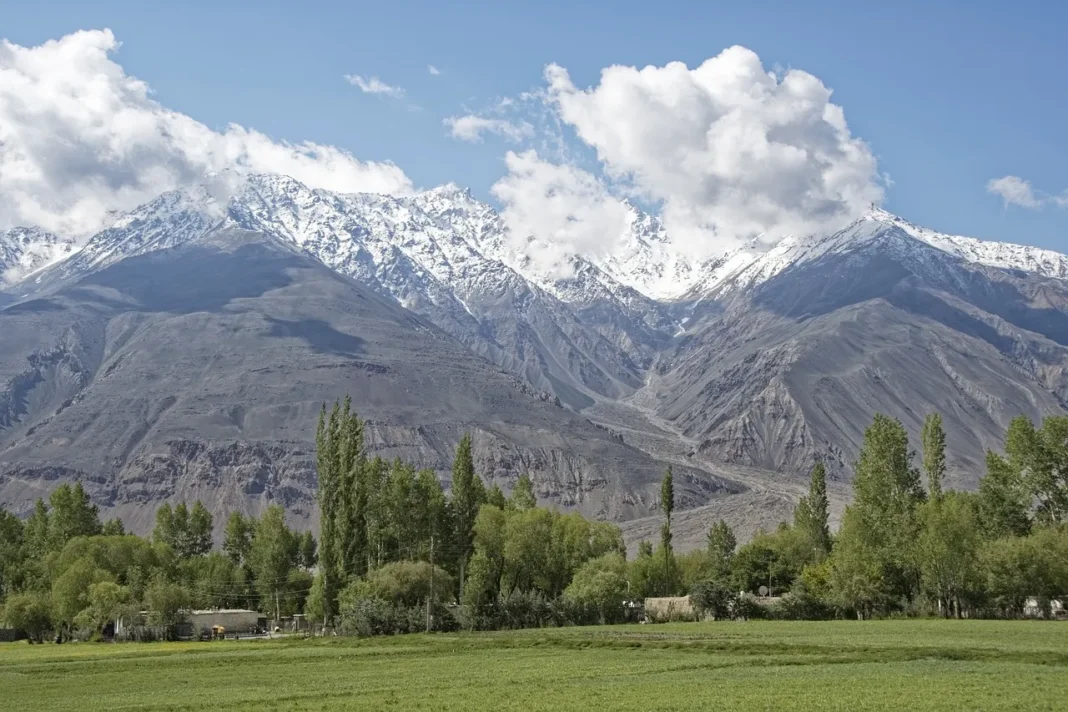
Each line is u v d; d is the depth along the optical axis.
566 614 173.88
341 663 123.88
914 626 151.38
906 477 188.38
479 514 192.88
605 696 88.62
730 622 174.25
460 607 170.38
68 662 131.88
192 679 111.81
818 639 131.25
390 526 185.88
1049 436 191.50
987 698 82.31
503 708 84.19
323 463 179.50
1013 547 168.12
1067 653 110.44
